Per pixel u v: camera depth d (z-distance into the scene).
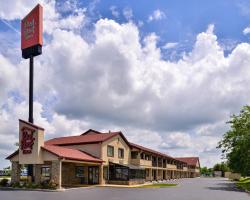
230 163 52.88
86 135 52.81
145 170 59.66
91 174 46.53
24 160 37.97
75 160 38.50
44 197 26.92
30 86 43.31
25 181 39.03
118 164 47.22
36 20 44.78
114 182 46.50
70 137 52.94
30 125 38.22
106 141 47.44
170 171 85.56
